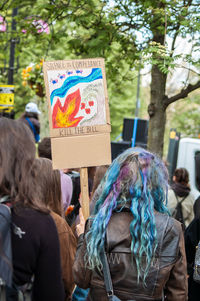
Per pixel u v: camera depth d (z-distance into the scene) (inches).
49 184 107.6
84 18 210.1
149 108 226.5
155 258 81.5
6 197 74.2
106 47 223.1
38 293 74.7
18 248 71.9
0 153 74.2
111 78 261.0
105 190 87.6
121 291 81.7
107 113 110.7
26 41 276.4
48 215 75.7
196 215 131.4
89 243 83.7
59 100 108.6
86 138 109.3
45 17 239.1
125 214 85.5
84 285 87.7
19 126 77.0
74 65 110.0
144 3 194.2
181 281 84.3
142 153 88.4
